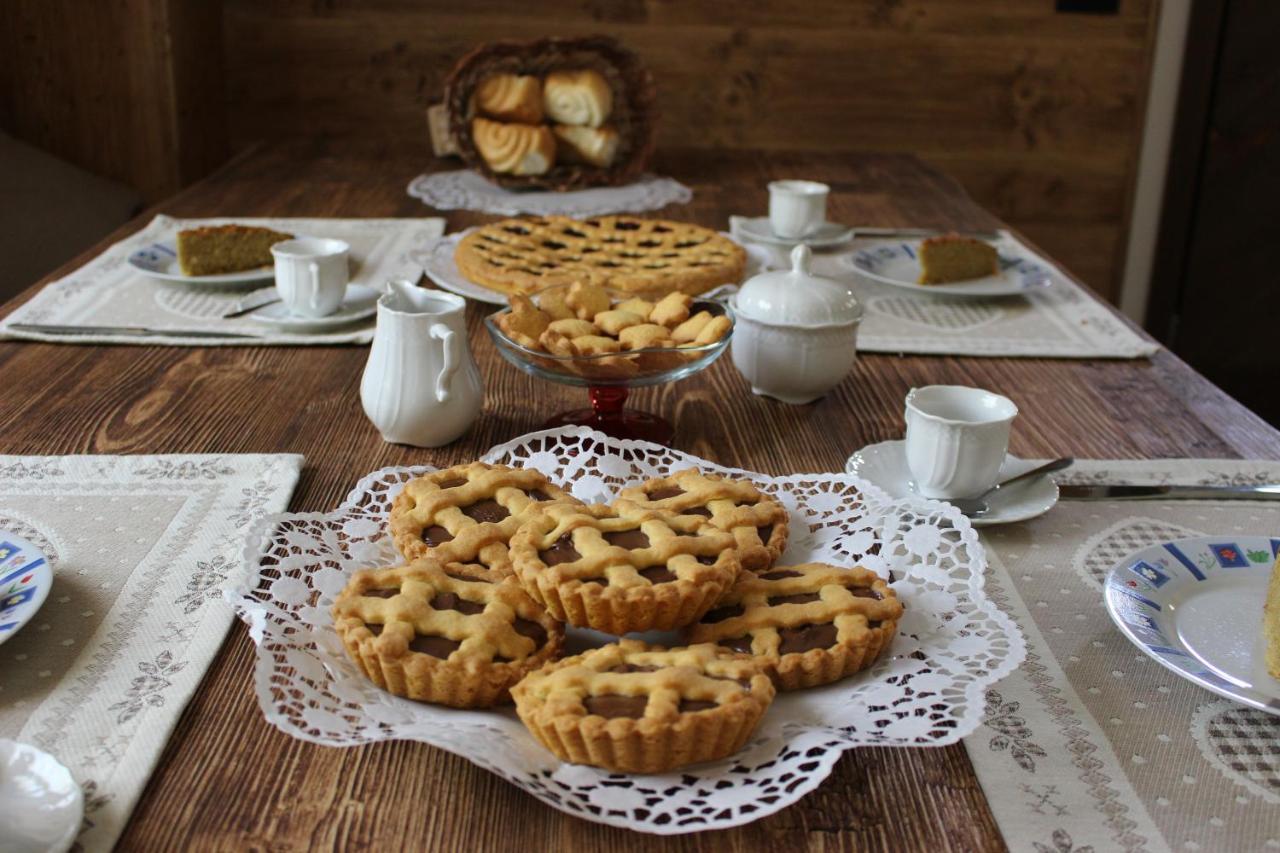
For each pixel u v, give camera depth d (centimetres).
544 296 121
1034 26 264
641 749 78
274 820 79
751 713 79
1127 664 90
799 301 119
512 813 80
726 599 88
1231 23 258
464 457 112
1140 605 91
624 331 115
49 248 209
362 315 136
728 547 89
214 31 249
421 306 114
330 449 112
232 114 261
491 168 184
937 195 195
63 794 77
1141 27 264
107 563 96
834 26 263
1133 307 288
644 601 84
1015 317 143
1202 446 115
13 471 106
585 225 157
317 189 184
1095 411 122
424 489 96
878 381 128
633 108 190
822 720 82
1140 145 273
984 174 276
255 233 148
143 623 91
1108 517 104
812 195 162
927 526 94
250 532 91
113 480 106
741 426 118
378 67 260
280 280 135
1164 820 80
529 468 103
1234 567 95
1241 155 266
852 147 273
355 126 264
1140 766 83
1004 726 85
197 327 134
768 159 218
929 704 83
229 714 85
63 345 130
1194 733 85
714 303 122
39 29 228
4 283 200
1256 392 280
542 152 182
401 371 110
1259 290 273
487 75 184
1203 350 285
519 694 81
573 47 184
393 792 81
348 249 136
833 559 95
